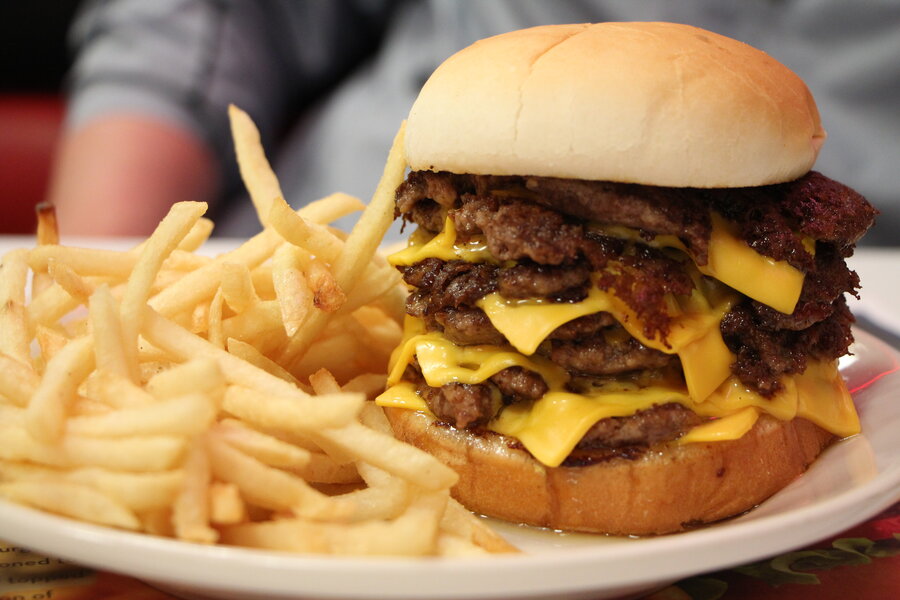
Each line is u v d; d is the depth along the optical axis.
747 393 0.29
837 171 0.61
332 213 0.35
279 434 0.29
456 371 0.29
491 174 0.28
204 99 0.70
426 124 0.29
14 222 0.86
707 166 0.27
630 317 0.28
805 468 0.30
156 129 0.67
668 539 0.23
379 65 0.77
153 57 0.70
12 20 0.95
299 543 0.24
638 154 0.27
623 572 0.23
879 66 0.59
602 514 0.28
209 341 0.32
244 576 0.22
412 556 0.24
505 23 0.69
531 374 0.29
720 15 0.63
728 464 0.29
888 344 0.37
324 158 0.73
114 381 0.26
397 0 0.81
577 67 0.27
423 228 0.32
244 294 0.31
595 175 0.27
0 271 0.32
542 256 0.27
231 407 0.27
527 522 0.29
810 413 0.30
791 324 0.29
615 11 0.65
